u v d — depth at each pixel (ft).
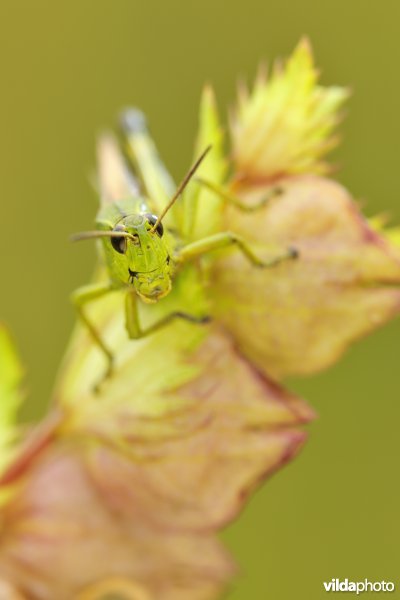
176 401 0.54
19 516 0.54
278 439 0.53
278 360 0.54
